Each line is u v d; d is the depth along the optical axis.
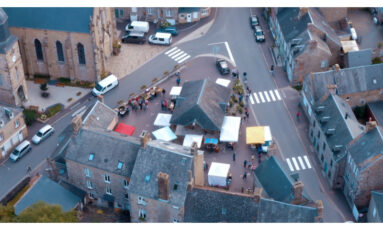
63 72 144.75
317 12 151.62
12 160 124.69
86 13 136.12
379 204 107.25
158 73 147.62
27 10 137.88
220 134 126.44
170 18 163.25
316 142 125.56
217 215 104.38
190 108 126.62
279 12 152.50
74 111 137.38
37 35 139.38
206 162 123.88
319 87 129.88
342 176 116.81
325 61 139.75
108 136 112.12
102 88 140.12
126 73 147.75
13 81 130.75
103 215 114.50
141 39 156.75
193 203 105.38
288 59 143.75
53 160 116.25
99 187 113.75
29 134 131.50
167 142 113.75
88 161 111.06
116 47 153.12
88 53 139.62
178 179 104.88
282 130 131.25
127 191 110.69
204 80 133.12
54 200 111.06
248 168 122.50
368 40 155.75
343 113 121.62
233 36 159.25
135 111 136.75
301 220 102.12
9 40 127.00
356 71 132.12
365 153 109.81
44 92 142.00
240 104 136.75
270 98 139.50
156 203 105.62
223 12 167.62
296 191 104.00
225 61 149.38
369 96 132.50
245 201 104.00
